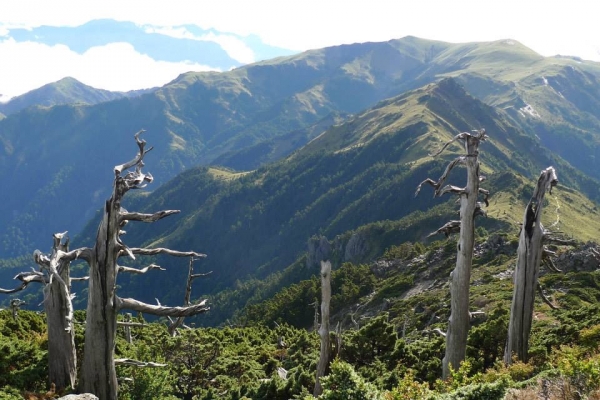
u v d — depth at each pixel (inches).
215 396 1027.9
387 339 1199.6
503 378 559.2
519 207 6304.1
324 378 525.3
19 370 780.0
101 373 741.9
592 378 545.6
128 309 753.6
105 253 729.6
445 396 550.9
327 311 1004.6
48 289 772.6
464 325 932.6
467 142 930.7
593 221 7229.3
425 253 4028.1
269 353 1669.5
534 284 919.7
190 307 748.6
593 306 1302.9
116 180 718.5
